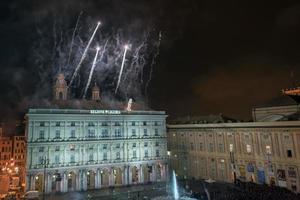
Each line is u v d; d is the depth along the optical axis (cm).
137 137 9406
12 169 10881
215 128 8738
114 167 8831
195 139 9588
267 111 8556
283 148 6744
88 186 8550
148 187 8444
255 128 7444
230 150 8206
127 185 8850
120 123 9231
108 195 7394
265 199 5219
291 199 5225
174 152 10531
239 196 5569
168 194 7275
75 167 8212
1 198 6906
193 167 9631
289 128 6588
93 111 8762
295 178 6412
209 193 6294
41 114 7956
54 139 8094
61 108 8512
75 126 8481
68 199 7062
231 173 8150
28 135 7800
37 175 7844
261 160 7275
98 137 8781
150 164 9469
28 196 6575
